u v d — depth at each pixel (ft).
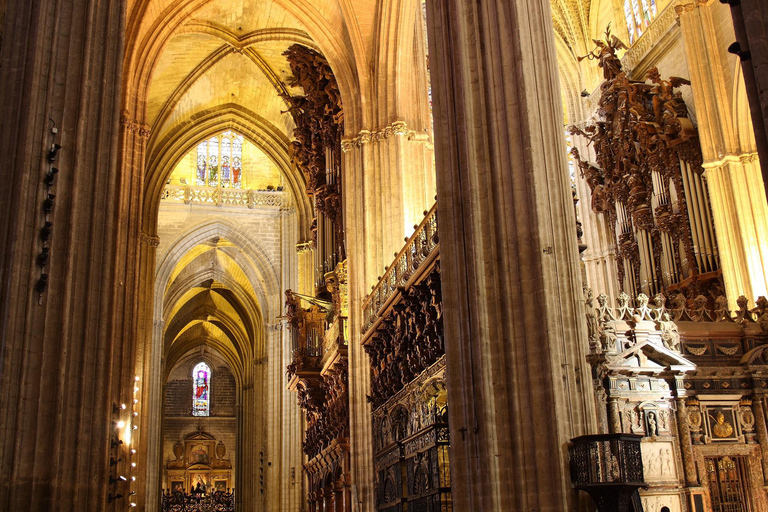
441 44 52.80
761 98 25.14
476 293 45.93
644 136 81.35
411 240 68.64
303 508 123.54
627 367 48.96
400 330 70.28
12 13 47.85
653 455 48.57
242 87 125.29
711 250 74.33
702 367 51.90
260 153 150.41
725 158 73.05
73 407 43.96
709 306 73.67
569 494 41.32
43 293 43.65
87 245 46.62
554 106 48.73
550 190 46.80
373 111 86.63
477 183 47.91
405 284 67.10
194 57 113.19
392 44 86.48
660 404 49.57
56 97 47.21
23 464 40.96
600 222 93.97
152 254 121.08
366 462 79.30
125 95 85.46
